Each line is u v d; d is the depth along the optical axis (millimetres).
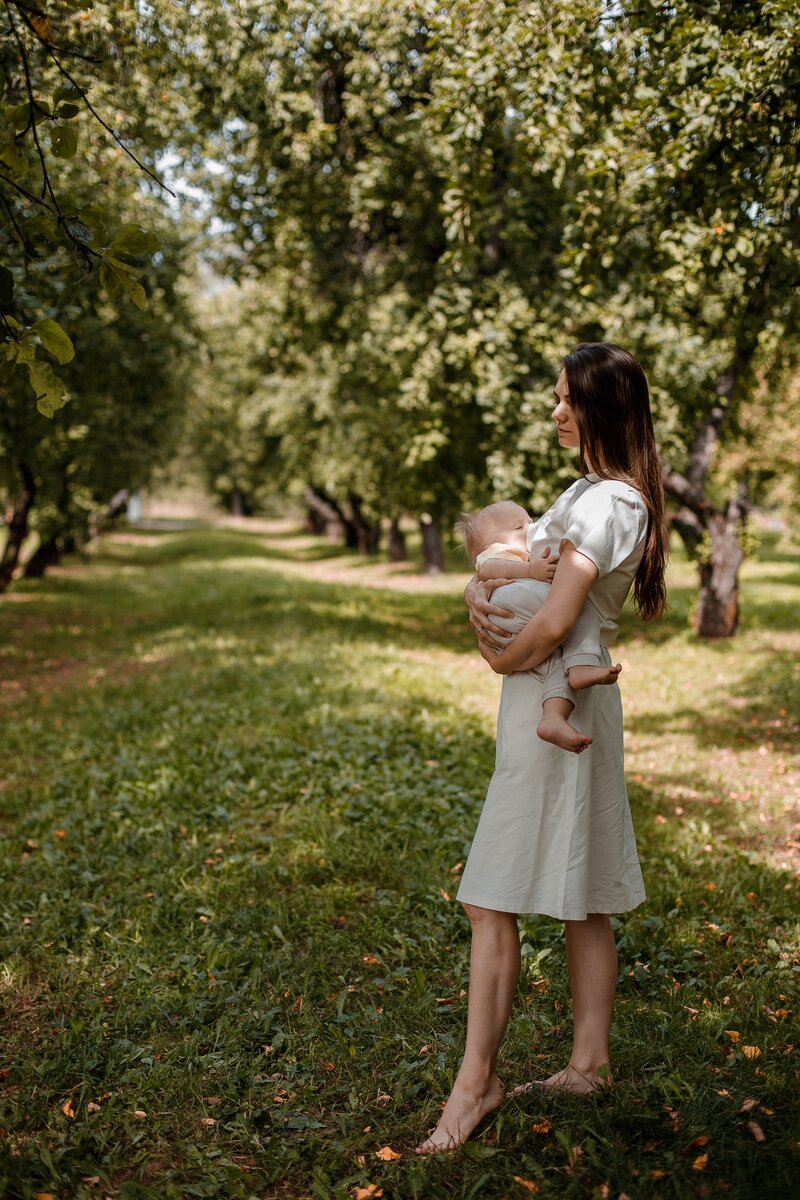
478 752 7336
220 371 34500
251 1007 3475
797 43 5094
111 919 4375
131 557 38469
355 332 14867
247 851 5332
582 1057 2773
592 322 12359
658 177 6184
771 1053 3006
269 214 13164
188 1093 2959
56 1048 3236
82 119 7336
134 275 3180
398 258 14430
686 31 5434
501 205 12664
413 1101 2875
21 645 15148
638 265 8477
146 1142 2740
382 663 11680
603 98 6305
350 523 40031
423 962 3850
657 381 12141
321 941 4047
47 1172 2549
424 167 12734
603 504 2510
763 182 6176
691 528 14289
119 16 7035
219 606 19328
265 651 12758
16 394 14781
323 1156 2582
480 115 6457
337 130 12672
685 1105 2637
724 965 3801
